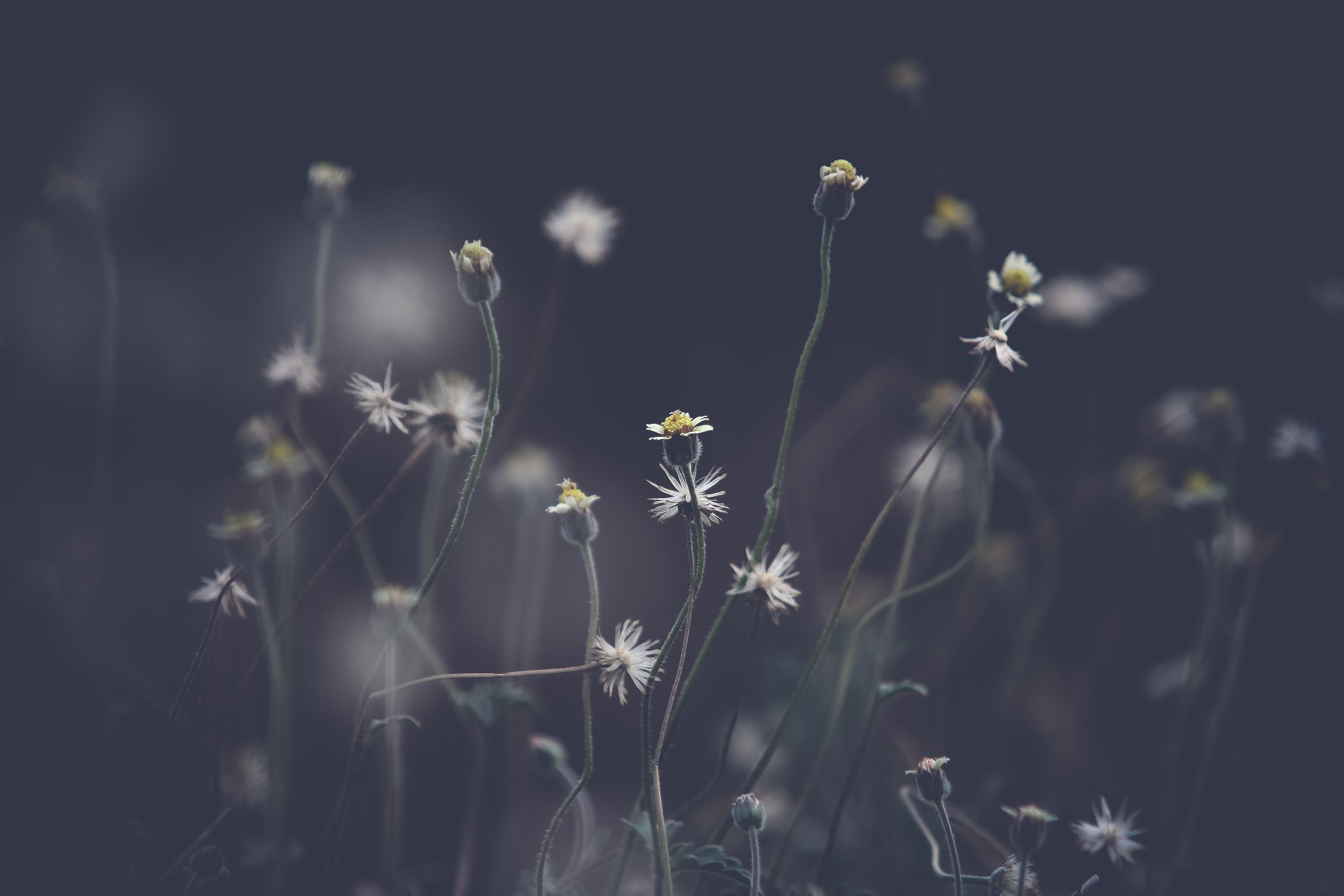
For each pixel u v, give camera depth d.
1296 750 0.70
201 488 0.80
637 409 0.98
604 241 0.68
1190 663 0.67
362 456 0.80
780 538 0.91
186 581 0.74
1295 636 0.75
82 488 0.77
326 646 0.73
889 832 0.65
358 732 0.56
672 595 0.88
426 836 0.69
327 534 0.77
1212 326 0.99
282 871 0.61
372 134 1.03
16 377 0.75
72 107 0.93
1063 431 0.97
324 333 0.83
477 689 0.58
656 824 0.54
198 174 0.95
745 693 0.72
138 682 0.63
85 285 0.84
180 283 0.89
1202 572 0.81
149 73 0.97
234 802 0.61
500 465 0.73
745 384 1.01
